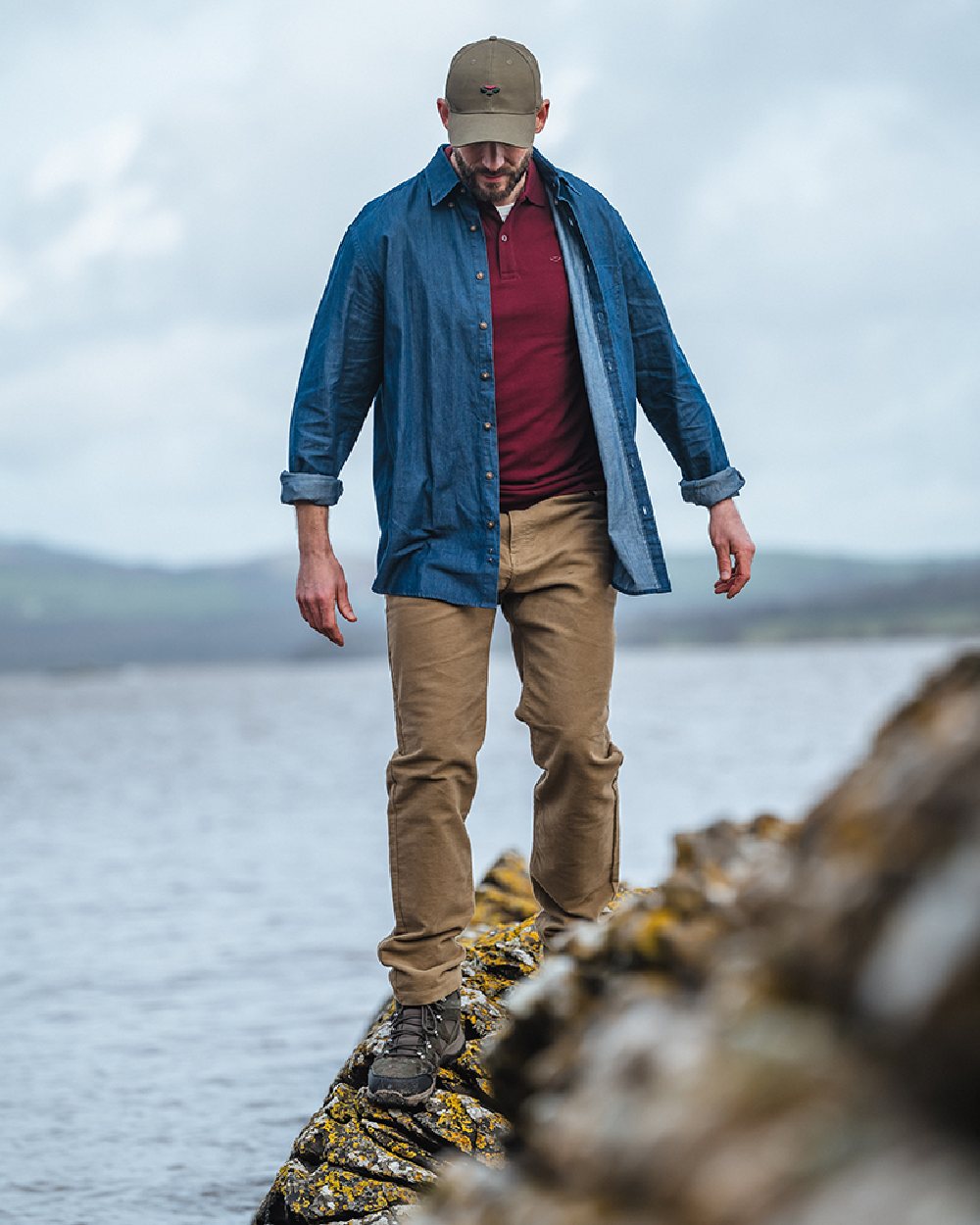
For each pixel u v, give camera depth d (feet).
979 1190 4.55
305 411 19.45
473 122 18.61
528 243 19.36
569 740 19.44
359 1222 17.97
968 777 5.45
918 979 4.99
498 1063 9.21
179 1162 28.48
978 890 5.00
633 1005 6.72
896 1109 4.90
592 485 19.61
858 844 5.76
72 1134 30.66
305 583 19.48
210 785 180.86
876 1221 4.53
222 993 48.37
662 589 19.57
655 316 20.29
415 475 19.17
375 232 19.33
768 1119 5.03
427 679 19.03
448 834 19.15
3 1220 24.97
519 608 19.66
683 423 20.58
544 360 19.27
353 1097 19.40
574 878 20.29
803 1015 5.39
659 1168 5.11
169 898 77.82
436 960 19.25
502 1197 6.24
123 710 517.96
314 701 571.28
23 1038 41.73
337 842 108.88
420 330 19.17
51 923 68.64
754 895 6.83
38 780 197.88
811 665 636.89
